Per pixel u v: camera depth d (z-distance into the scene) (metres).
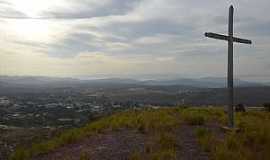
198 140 11.66
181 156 10.31
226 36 14.97
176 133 12.99
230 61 14.69
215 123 15.11
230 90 14.31
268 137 11.98
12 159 12.30
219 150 10.44
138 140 12.16
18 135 27.12
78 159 10.40
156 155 10.09
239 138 11.97
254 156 10.41
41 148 12.57
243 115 19.09
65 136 13.67
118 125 15.17
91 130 15.05
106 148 11.36
